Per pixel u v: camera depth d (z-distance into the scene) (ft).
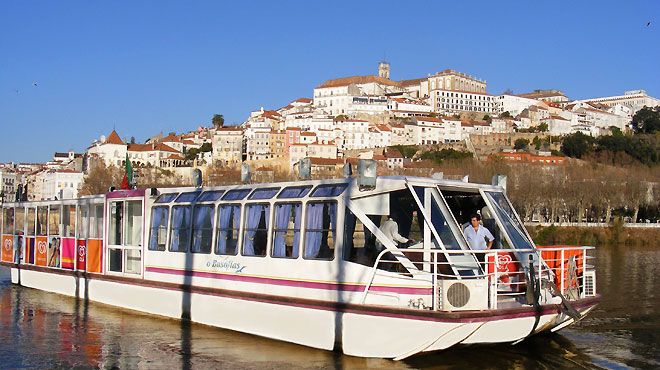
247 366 42.45
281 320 46.96
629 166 405.59
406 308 39.68
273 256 48.06
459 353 44.73
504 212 46.96
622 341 52.19
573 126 616.80
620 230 267.80
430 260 41.81
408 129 602.85
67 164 578.66
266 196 50.14
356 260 42.75
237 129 586.04
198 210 56.08
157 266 59.72
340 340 42.68
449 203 50.49
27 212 84.53
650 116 594.24
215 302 53.06
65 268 74.49
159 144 606.55
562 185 310.04
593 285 50.98
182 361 44.42
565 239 266.57
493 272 42.39
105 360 45.60
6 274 108.37
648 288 91.91
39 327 57.06
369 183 42.75
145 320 58.70
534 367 43.19
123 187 70.18
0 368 43.78
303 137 570.87
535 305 42.27
